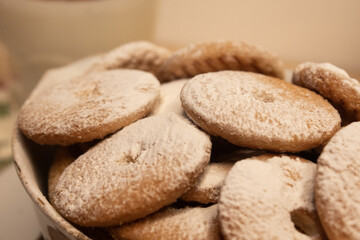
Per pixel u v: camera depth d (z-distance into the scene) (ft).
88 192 0.55
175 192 0.52
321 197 0.49
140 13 1.20
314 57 1.13
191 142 0.55
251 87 0.63
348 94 0.62
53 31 1.14
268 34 1.16
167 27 1.28
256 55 0.73
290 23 1.12
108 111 0.62
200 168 0.54
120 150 0.59
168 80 0.79
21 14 1.10
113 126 0.61
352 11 1.03
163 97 0.71
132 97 0.64
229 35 1.22
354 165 0.50
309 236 0.52
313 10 1.07
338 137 0.54
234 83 0.63
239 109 0.58
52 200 0.60
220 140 0.62
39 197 0.57
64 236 0.54
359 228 0.46
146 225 0.53
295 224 0.54
